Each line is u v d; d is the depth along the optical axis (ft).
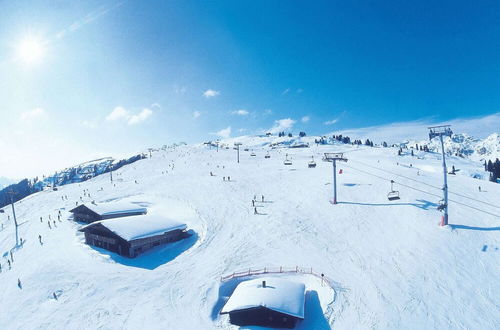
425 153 602.03
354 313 96.73
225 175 288.71
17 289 119.14
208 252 144.36
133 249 144.77
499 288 106.11
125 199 244.42
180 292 111.86
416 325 90.63
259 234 158.10
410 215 165.17
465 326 89.92
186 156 435.53
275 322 92.79
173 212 206.08
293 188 229.86
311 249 140.67
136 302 106.22
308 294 109.29
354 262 128.16
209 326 94.94
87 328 93.81
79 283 119.44
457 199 187.93
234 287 115.24
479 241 135.33
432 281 111.24
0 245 179.63
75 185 329.52
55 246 161.48
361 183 224.94
